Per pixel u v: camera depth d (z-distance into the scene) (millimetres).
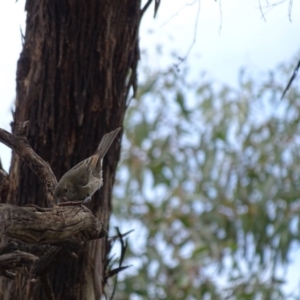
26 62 10156
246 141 18062
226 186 18125
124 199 18625
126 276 17250
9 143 8750
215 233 18469
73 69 10000
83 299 9570
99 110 10039
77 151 9930
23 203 9852
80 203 7359
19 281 9492
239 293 16969
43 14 10117
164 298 17438
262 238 17578
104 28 10070
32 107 10000
